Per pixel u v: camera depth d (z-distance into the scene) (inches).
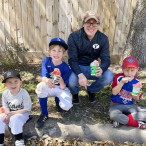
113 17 93.4
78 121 65.4
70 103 62.8
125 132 62.9
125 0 91.2
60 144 60.8
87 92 76.0
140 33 91.3
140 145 62.2
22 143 58.3
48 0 89.4
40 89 61.9
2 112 60.0
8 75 56.7
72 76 65.6
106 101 74.7
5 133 62.5
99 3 91.0
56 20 92.1
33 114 67.4
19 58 95.9
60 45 60.9
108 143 62.1
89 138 63.1
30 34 93.5
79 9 91.1
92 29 62.9
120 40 96.5
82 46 66.2
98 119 66.7
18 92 59.1
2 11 89.9
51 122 64.3
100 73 63.1
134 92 61.7
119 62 97.1
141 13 89.2
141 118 62.8
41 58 96.4
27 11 90.4
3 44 94.2
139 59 94.2
